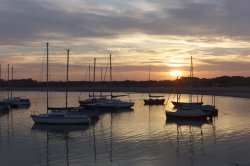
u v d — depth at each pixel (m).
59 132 49.91
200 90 171.25
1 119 66.44
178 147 38.31
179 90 146.62
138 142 41.28
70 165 31.31
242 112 78.50
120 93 186.25
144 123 59.50
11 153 36.28
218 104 104.19
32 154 35.75
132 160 32.62
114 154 35.06
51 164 31.80
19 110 87.25
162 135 46.28
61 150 37.41
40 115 58.38
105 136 45.88
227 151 36.00
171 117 64.69
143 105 102.62
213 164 31.22
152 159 33.00
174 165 30.97
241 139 42.66
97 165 30.97
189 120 63.34
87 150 37.16
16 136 46.75
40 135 47.53
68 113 58.25
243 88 189.12
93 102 87.81
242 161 32.06
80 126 55.84
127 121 62.53
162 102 105.81
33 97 153.88
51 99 138.62
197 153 35.34
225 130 50.50
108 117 69.44
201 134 47.03
